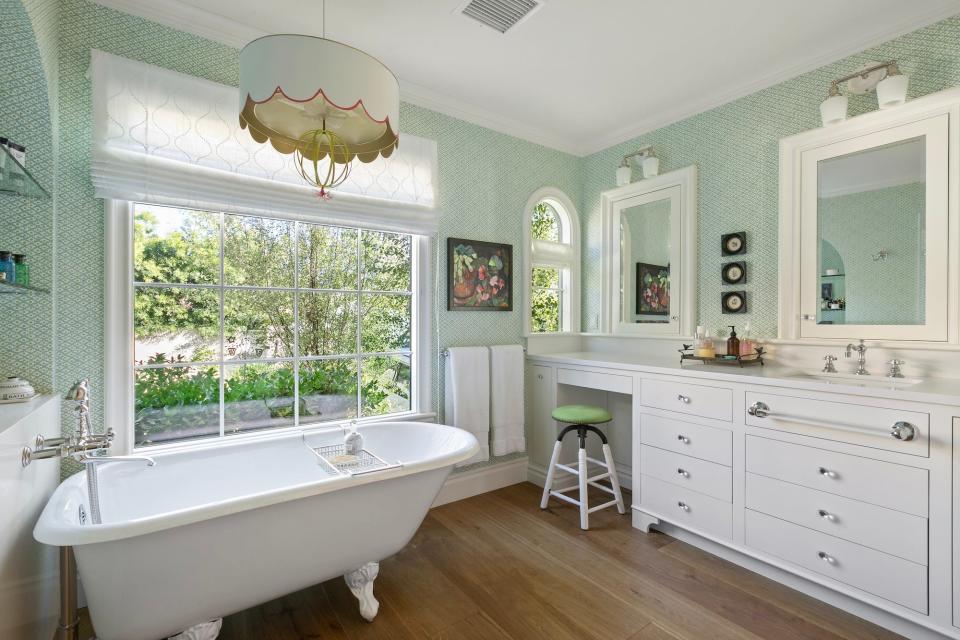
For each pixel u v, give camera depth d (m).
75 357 1.81
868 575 1.69
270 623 1.74
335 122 1.55
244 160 2.11
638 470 2.52
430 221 2.72
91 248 1.85
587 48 2.30
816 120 2.36
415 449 2.34
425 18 2.06
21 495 1.29
